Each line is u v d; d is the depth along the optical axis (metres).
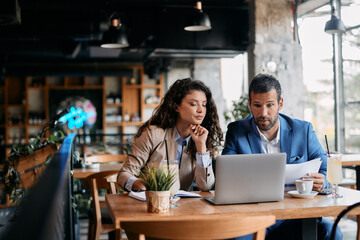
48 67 10.21
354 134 6.59
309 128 2.73
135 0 6.97
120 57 10.88
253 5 6.84
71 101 10.91
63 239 1.44
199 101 2.49
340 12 6.74
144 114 11.27
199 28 5.95
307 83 7.25
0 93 10.75
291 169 2.35
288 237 2.49
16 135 10.79
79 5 6.54
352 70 6.57
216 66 10.84
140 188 2.34
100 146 10.68
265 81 2.50
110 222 3.02
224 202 2.06
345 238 4.24
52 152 3.90
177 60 11.04
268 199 2.12
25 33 7.05
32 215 0.68
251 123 2.74
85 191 4.34
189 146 2.58
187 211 1.93
